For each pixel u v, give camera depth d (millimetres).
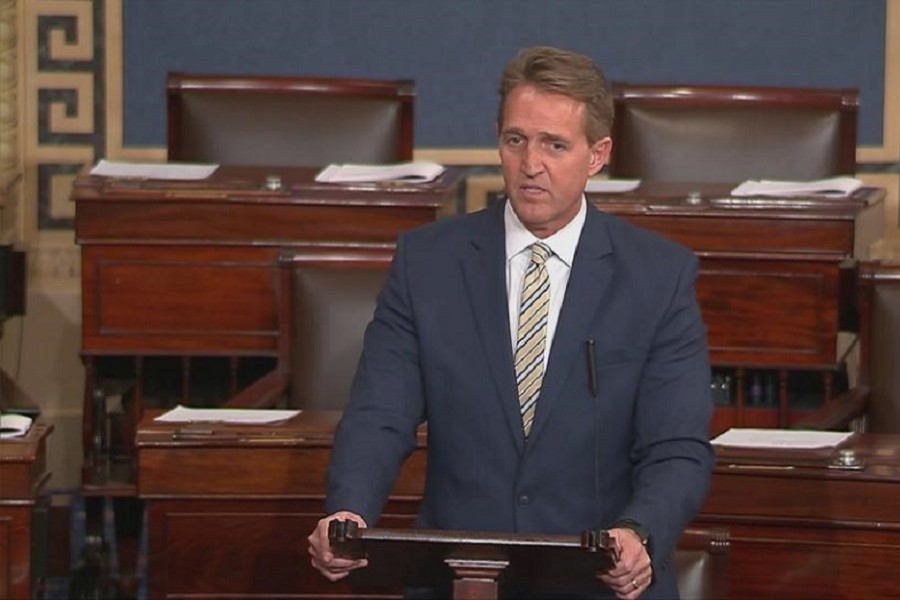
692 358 10688
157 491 13750
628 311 10648
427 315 10750
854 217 17172
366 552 9195
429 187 17922
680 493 10117
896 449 13703
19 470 13234
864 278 16047
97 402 17906
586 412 10531
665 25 23156
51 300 22750
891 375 15906
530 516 10523
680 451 10398
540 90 10250
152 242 17719
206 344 17844
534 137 10273
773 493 13289
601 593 10500
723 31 23141
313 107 20156
